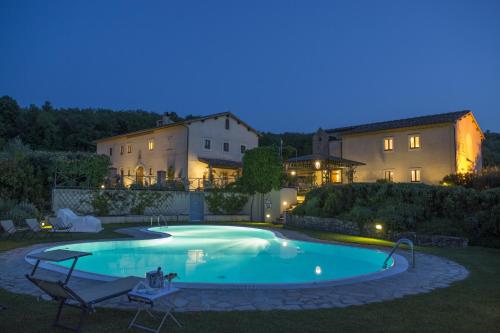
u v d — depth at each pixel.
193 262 11.90
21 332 4.55
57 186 20.56
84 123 54.84
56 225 15.41
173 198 24.34
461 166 28.02
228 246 15.13
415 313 5.40
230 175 33.22
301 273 10.55
